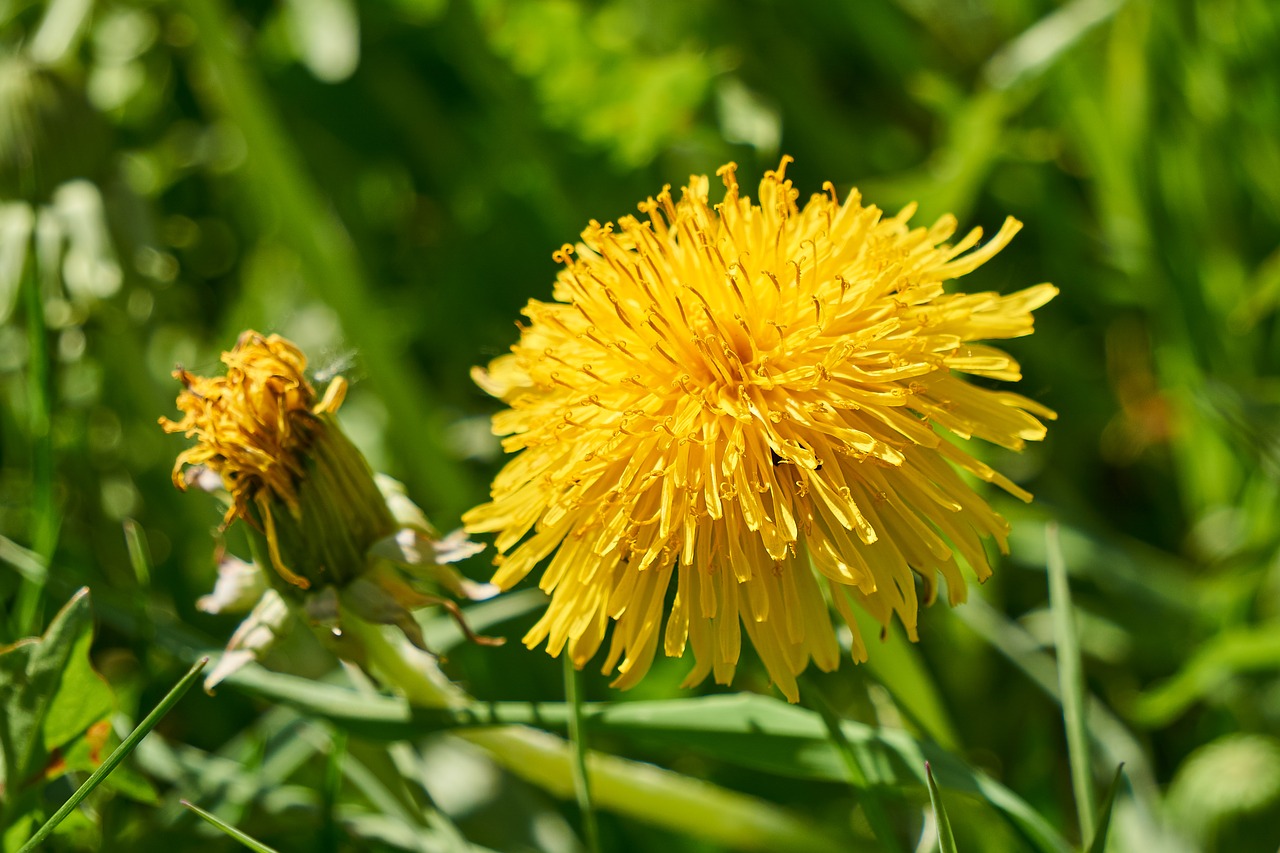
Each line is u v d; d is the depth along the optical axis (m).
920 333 0.24
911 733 0.26
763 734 0.24
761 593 0.23
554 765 0.26
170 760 0.26
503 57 0.32
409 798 0.26
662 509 0.23
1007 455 0.31
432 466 0.30
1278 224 0.32
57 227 0.30
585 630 0.24
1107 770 0.27
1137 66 0.31
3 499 0.30
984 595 0.29
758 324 0.24
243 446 0.24
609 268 0.24
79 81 0.30
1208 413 0.29
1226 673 0.28
